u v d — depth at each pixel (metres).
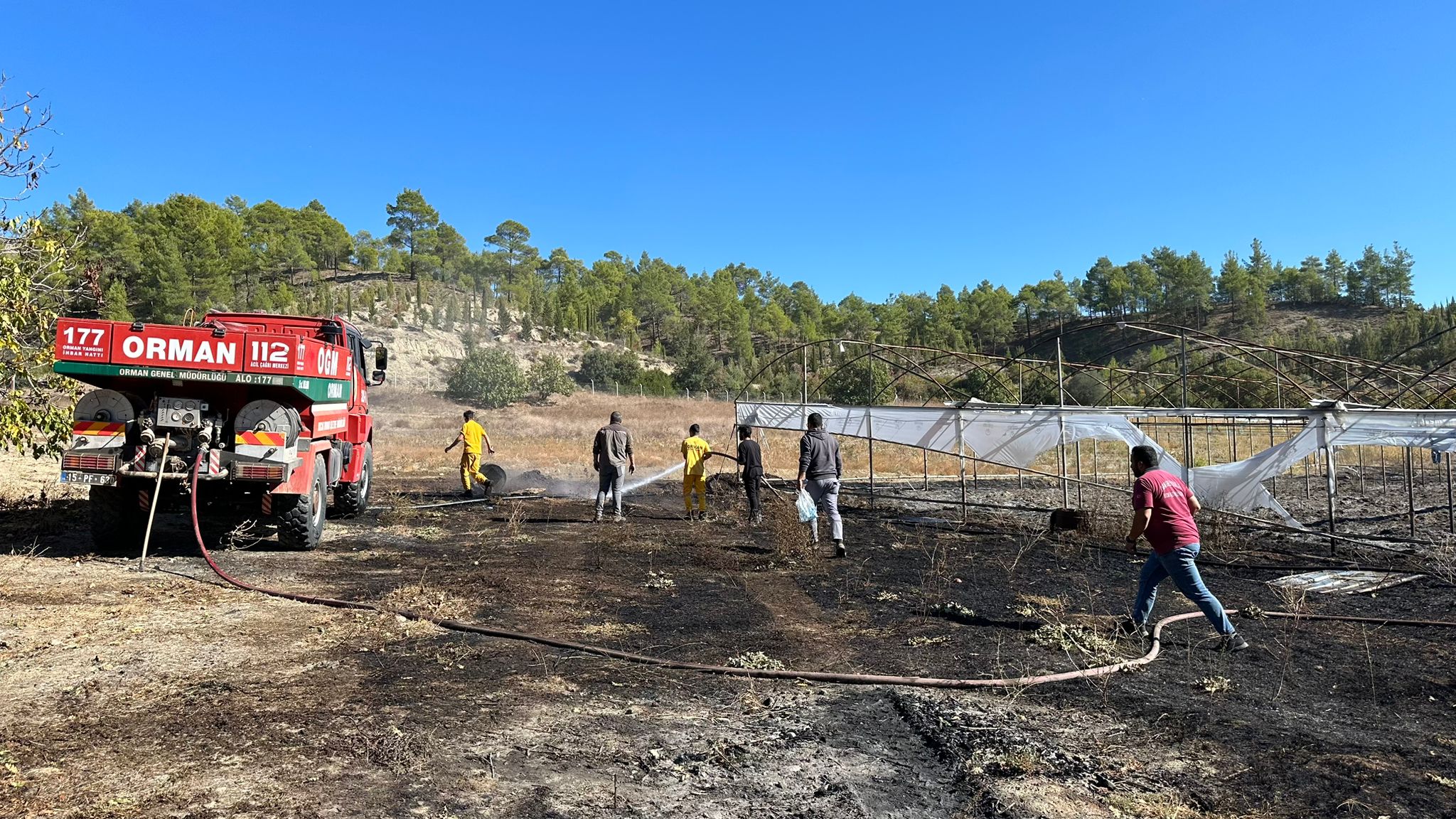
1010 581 8.84
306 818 3.35
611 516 13.76
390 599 7.28
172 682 4.97
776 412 16.45
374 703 4.76
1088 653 6.11
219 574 7.98
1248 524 12.69
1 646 5.43
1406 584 8.92
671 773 3.97
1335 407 11.41
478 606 7.29
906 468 24.84
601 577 8.74
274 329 11.53
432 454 27.08
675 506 15.55
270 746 4.08
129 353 8.62
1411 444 11.44
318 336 11.65
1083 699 5.16
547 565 9.32
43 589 7.06
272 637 6.04
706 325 134.00
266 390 9.19
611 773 3.95
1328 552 11.04
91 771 3.70
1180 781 3.97
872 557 10.27
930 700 5.05
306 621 6.51
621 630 6.63
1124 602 7.91
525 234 161.50
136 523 9.34
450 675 5.35
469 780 3.80
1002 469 24.31
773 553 10.37
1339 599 8.13
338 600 7.18
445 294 114.56
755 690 5.27
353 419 12.66
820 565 9.60
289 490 9.13
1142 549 10.99
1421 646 6.45
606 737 4.39
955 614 7.28
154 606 6.75
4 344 9.03
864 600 7.89
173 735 4.16
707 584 8.55
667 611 7.32
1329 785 3.93
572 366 87.25
